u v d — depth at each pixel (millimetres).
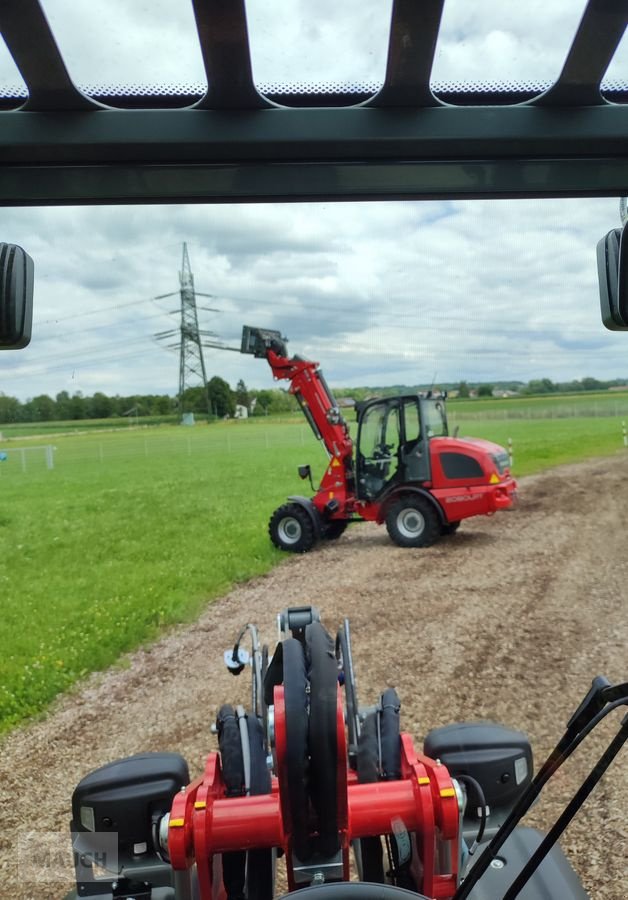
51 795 3545
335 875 1354
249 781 1803
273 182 1183
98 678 5254
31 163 1169
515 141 1121
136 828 1889
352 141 1122
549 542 9180
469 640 5480
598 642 5281
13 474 14148
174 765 1980
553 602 6391
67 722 4523
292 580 7801
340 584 7539
